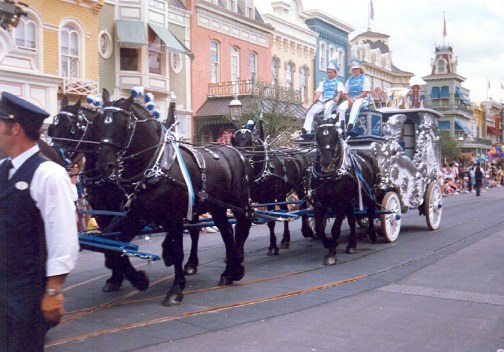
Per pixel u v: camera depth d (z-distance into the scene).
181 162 6.94
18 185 3.34
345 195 9.62
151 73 22.25
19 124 3.39
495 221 16.05
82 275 8.66
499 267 9.10
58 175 3.39
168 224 6.85
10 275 3.34
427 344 5.39
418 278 8.32
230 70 27.56
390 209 11.61
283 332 5.72
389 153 11.62
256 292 7.46
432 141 13.86
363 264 9.42
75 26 19.38
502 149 55.12
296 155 11.83
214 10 26.12
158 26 22.36
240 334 5.64
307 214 10.59
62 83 18.30
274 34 30.95
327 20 36.41
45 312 3.37
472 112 70.69
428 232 13.45
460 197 29.41
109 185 7.38
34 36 17.94
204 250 11.11
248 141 10.46
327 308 6.66
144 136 6.60
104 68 20.89
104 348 5.17
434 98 66.00
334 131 9.45
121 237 6.96
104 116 6.33
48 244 3.38
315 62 35.31
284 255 10.50
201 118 25.23
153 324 5.95
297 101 23.48
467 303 6.91
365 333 5.71
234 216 8.52
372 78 43.91
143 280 7.06
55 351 5.08
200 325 5.93
